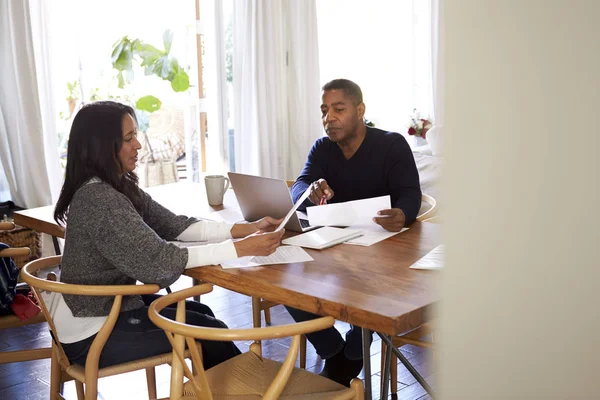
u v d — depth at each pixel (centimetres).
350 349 240
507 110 37
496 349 39
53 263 204
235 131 504
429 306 148
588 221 35
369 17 541
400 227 215
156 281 182
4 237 353
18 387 267
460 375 41
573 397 37
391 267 179
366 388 171
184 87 484
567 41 34
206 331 138
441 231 41
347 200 258
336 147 262
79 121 188
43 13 405
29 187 410
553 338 37
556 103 35
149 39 465
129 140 192
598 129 34
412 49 525
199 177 502
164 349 189
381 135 254
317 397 162
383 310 145
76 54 433
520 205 37
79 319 185
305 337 267
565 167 35
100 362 186
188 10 481
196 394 153
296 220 215
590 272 35
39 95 409
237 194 230
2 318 229
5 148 404
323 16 538
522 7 35
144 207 216
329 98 247
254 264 185
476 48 37
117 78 454
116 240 180
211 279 182
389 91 545
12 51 395
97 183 186
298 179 266
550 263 37
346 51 547
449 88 39
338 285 164
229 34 497
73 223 185
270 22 498
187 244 214
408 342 203
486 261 39
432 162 428
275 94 511
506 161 37
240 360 184
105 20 445
